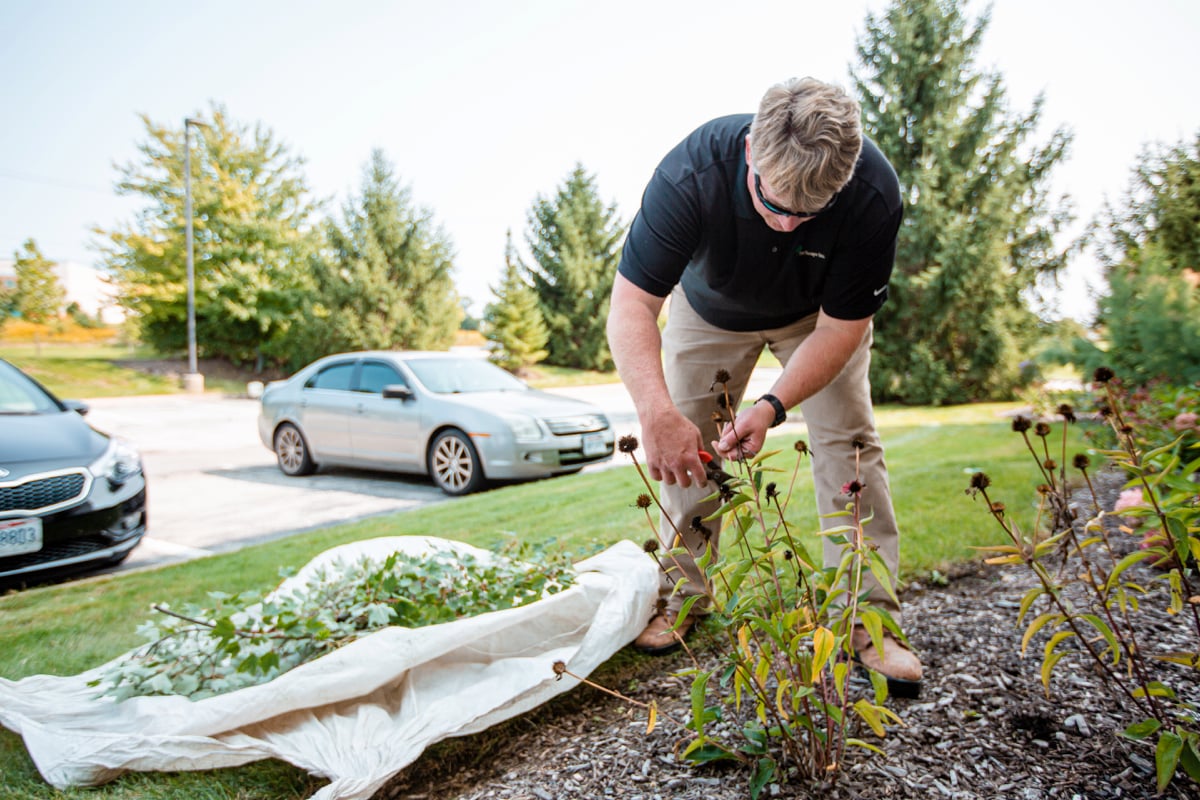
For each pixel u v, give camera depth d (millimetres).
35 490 3277
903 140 14641
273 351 24438
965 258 13852
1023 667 1878
